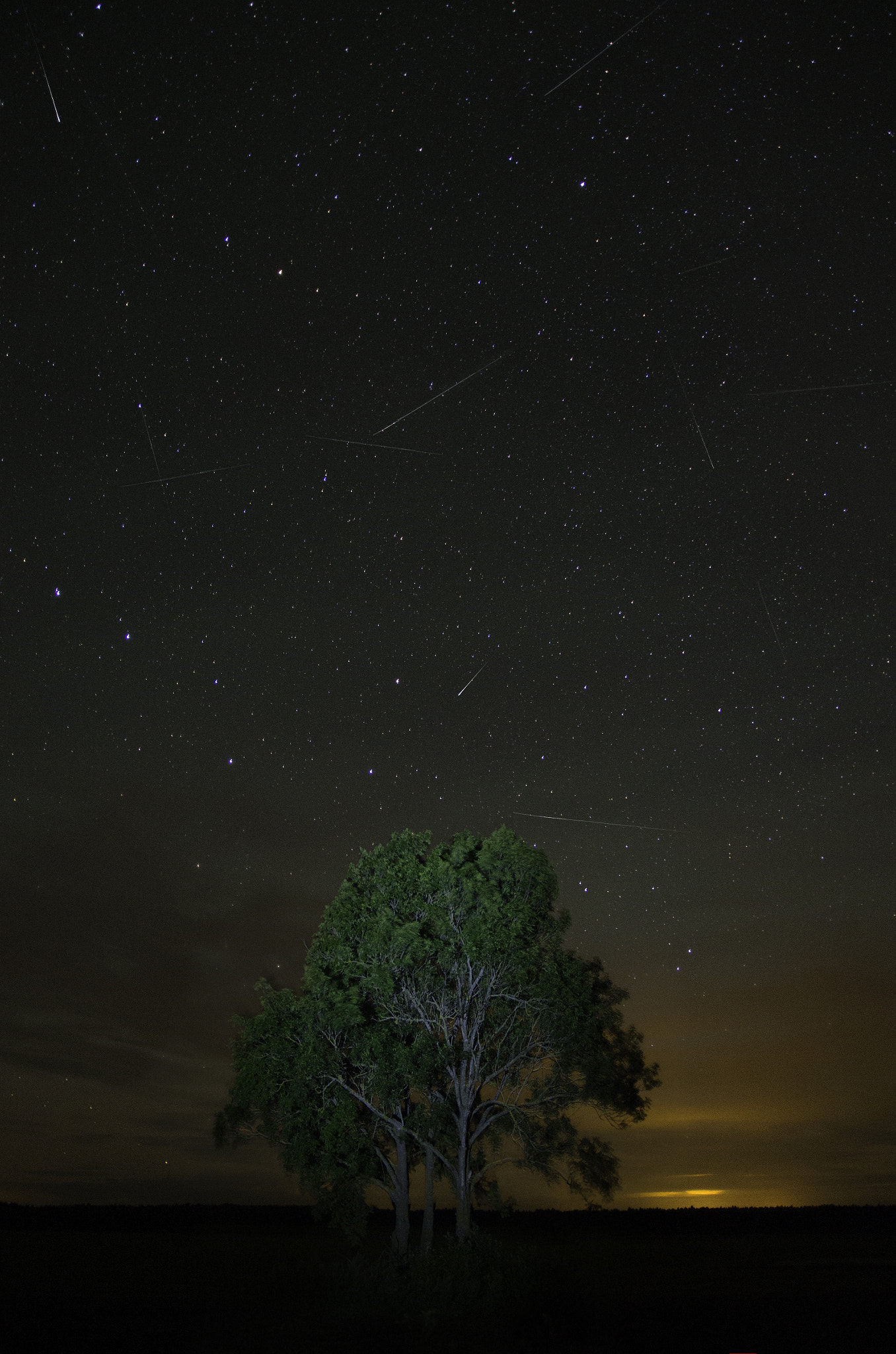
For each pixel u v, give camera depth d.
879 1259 45.75
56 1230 81.88
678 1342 18.67
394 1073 28.11
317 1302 25.61
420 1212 77.06
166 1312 24.53
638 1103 29.50
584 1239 61.69
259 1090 29.39
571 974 29.23
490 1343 18.48
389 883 30.80
